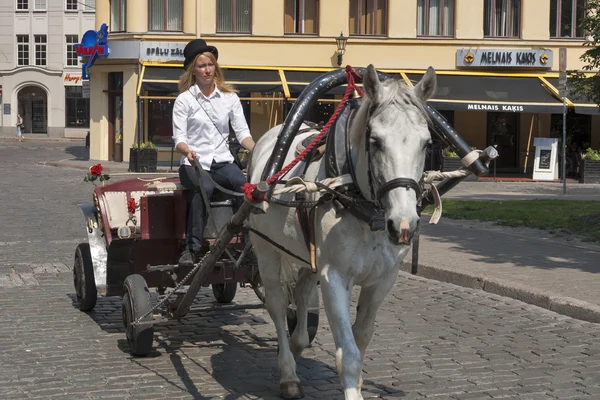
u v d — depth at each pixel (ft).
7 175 89.15
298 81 99.96
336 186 15.97
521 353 23.26
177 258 24.62
